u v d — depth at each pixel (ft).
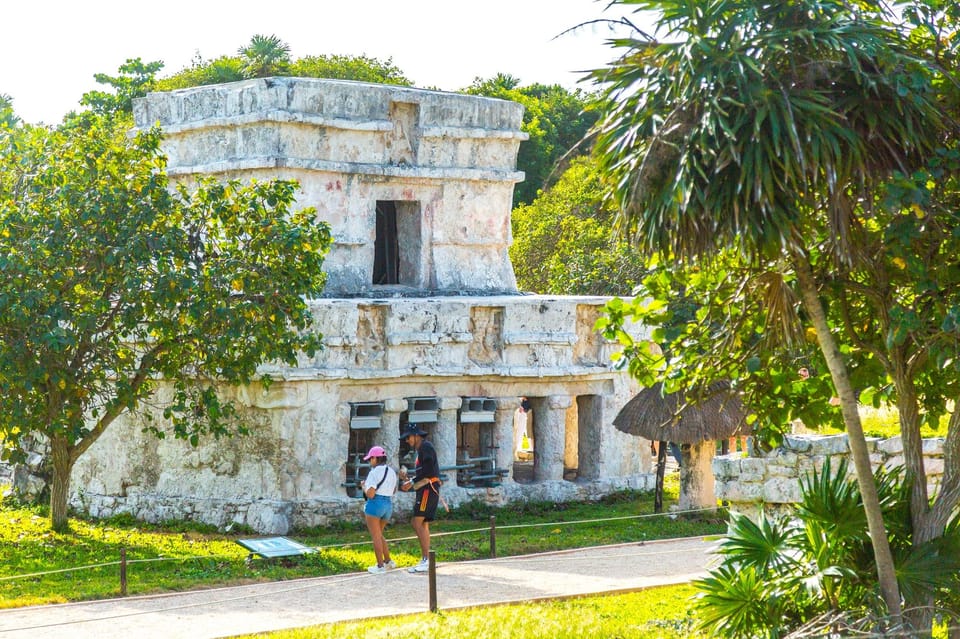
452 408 76.33
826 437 52.26
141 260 62.03
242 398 71.26
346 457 72.64
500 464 78.89
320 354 70.90
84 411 69.67
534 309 79.25
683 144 29.96
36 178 63.05
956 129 31.32
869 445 51.75
